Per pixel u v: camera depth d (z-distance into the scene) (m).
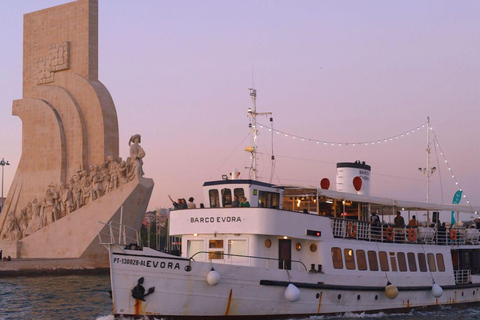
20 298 46.66
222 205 33.84
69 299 45.78
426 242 40.28
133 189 76.88
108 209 78.12
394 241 38.16
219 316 29.75
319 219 33.41
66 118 88.44
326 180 37.31
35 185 90.25
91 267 75.75
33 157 91.31
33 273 70.44
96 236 77.94
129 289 28.86
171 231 33.22
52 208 84.88
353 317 34.19
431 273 39.28
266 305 30.70
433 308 38.97
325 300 32.81
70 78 89.69
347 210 39.44
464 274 42.78
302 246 33.56
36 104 91.38
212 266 29.42
